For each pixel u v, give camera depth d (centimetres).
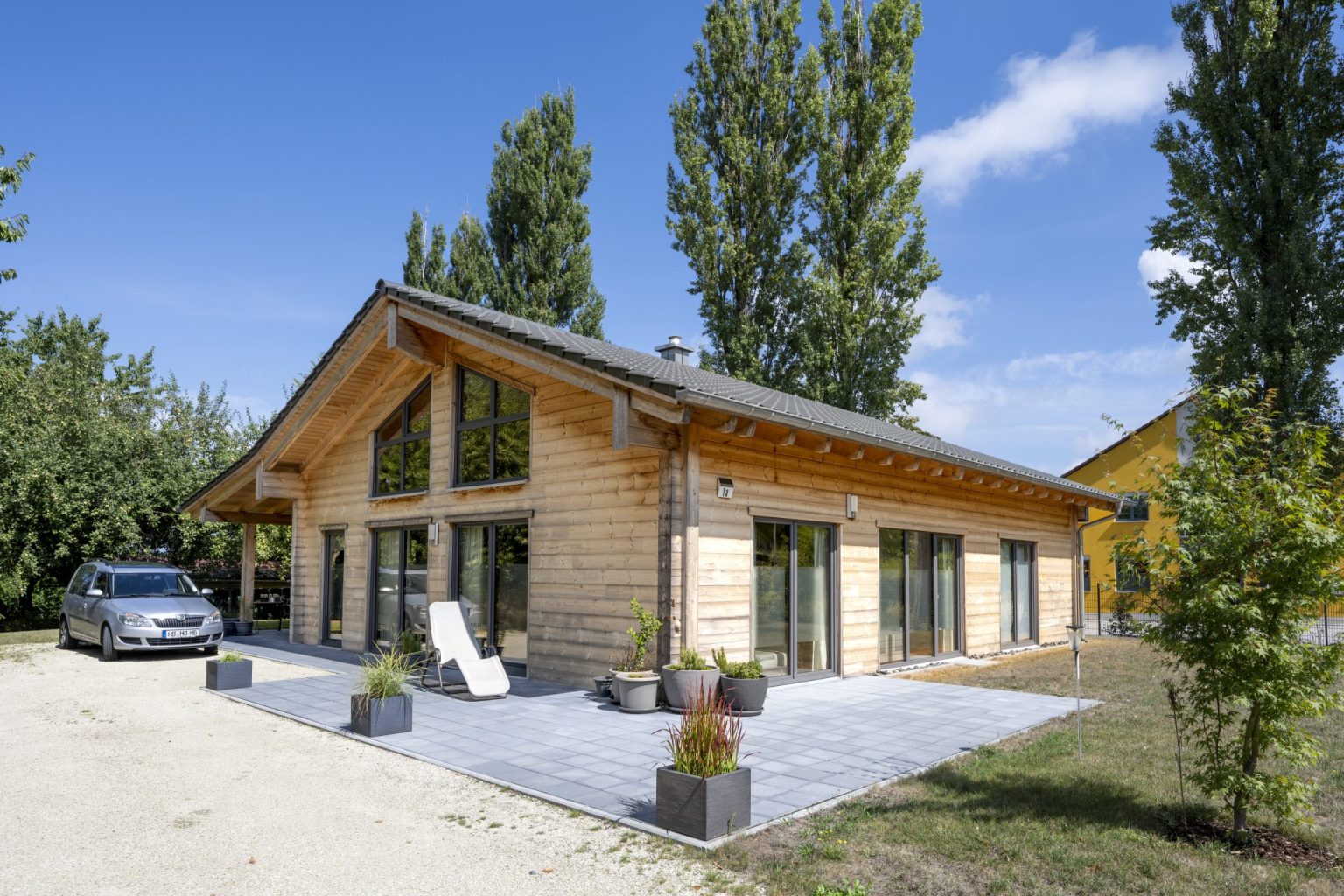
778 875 485
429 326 1314
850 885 457
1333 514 520
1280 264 2114
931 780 679
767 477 1162
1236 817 543
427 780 696
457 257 3450
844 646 1269
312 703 1040
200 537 2344
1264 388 2102
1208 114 2214
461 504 1362
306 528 1759
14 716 976
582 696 1077
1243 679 520
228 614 2397
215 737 862
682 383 1003
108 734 876
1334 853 519
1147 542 579
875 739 835
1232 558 532
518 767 730
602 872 497
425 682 1164
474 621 1341
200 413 2666
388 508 1526
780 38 2622
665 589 1034
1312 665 521
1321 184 2141
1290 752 526
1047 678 1261
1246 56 2159
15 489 2041
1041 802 617
